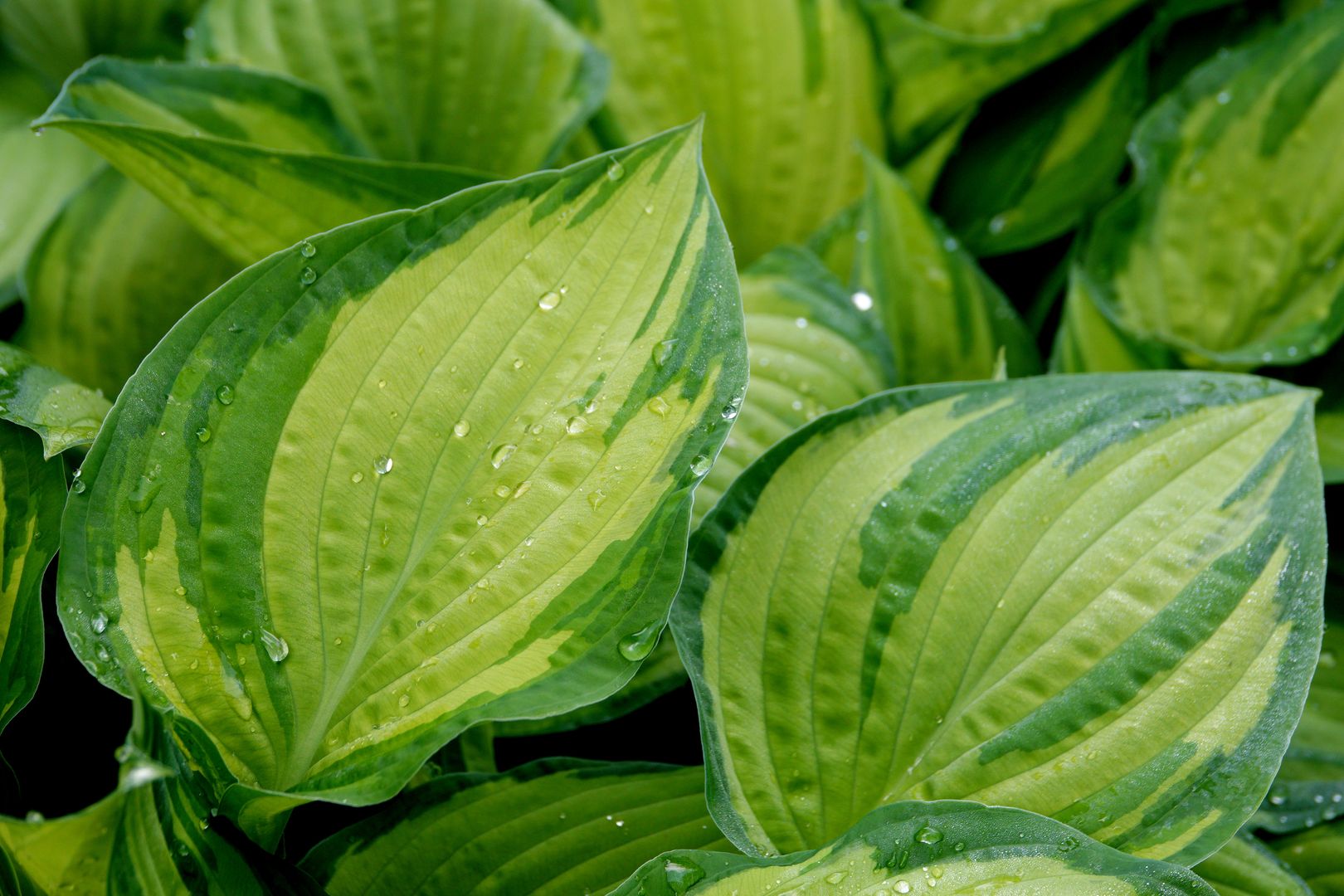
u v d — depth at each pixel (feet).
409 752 2.77
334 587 2.82
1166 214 3.41
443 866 2.92
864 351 3.28
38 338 3.33
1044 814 2.85
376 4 3.41
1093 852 2.77
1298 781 3.10
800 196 3.52
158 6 3.76
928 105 3.50
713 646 2.89
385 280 2.82
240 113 3.25
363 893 2.91
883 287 3.37
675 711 3.22
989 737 2.88
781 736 2.88
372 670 2.82
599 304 2.81
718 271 2.81
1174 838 2.83
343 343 2.82
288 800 2.80
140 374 2.81
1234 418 2.93
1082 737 2.87
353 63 3.41
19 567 2.89
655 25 3.46
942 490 2.91
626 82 3.48
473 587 2.81
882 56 3.47
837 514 2.91
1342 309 3.30
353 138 3.32
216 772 2.81
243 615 2.82
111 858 2.73
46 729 3.05
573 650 2.78
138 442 2.81
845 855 2.79
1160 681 2.87
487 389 2.81
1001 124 3.65
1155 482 2.91
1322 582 2.88
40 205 3.47
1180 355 3.31
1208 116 3.42
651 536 2.79
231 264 3.38
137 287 3.35
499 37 3.40
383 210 3.14
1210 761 2.85
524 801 2.93
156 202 3.35
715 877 2.78
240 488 2.82
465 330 2.82
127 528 2.81
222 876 2.80
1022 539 2.90
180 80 3.22
